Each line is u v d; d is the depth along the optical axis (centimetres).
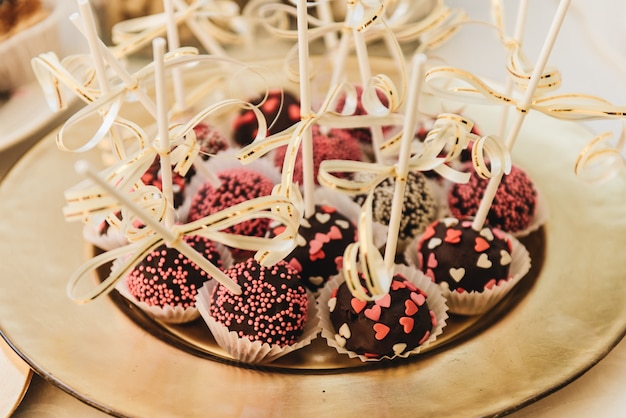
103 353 38
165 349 38
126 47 44
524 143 48
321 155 46
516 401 35
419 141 46
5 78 52
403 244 44
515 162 47
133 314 40
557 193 46
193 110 49
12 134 49
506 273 41
